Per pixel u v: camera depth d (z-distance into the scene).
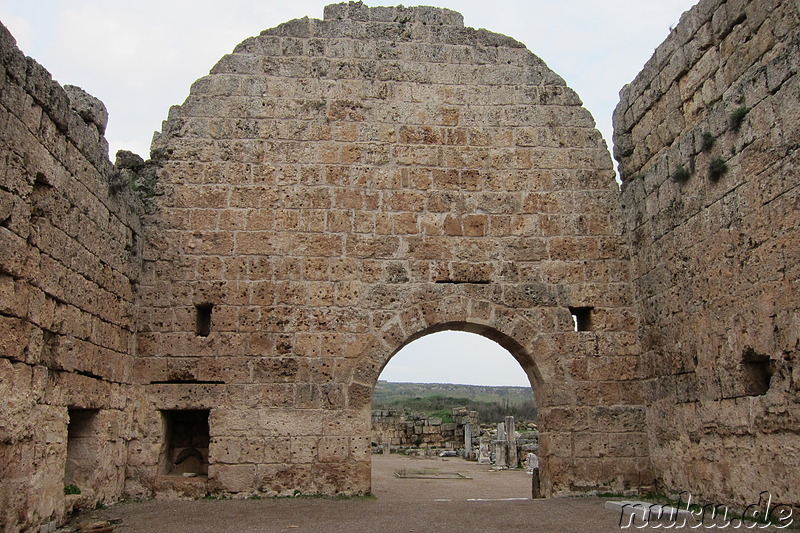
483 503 10.90
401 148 12.83
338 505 10.50
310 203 12.41
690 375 10.59
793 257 8.16
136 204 11.73
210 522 8.97
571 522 9.12
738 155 9.30
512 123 13.18
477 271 12.49
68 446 9.77
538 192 12.93
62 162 8.55
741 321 9.22
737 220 9.31
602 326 12.46
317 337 11.90
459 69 13.33
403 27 13.42
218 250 12.09
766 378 9.18
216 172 12.38
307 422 11.58
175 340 11.70
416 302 12.21
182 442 12.14
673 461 11.10
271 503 10.67
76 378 9.09
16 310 7.32
